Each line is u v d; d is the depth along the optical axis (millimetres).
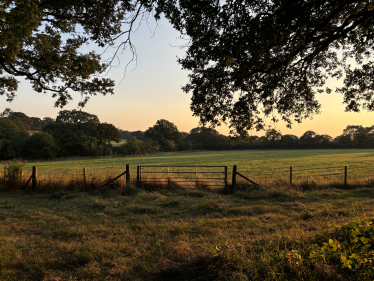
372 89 8133
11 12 7574
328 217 7082
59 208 9250
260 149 115500
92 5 7602
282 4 6176
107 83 13094
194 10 6238
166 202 9625
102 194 11695
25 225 6957
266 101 8070
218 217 7820
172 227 6621
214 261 3906
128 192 11602
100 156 66938
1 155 51188
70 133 62875
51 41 11297
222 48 6371
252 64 6855
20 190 12984
